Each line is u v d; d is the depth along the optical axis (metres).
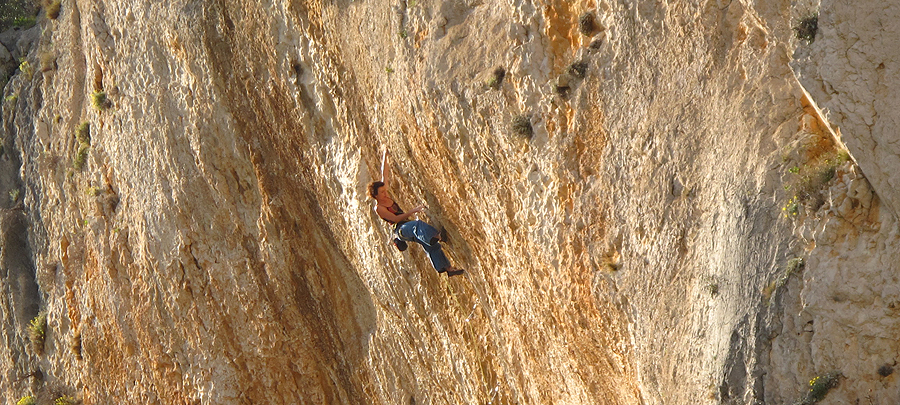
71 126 20.33
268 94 13.38
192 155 15.77
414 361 12.53
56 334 21.31
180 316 16.56
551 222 8.41
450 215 10.24
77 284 20.02
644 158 7.10
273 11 12.72
